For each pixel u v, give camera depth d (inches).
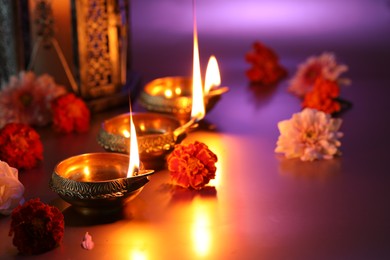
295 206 33.5
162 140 36.0
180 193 34.4
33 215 30.4
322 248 30.7
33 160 36.9
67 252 30.5
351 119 42.8
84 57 43.3
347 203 33.7
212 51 57.9
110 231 31.7
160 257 30.1
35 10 42.5
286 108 44.6
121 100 45.2
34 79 42.3
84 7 42.7
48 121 42.3
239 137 40.3
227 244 30.9
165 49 58.6
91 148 39.4
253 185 35.2
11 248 30.9
